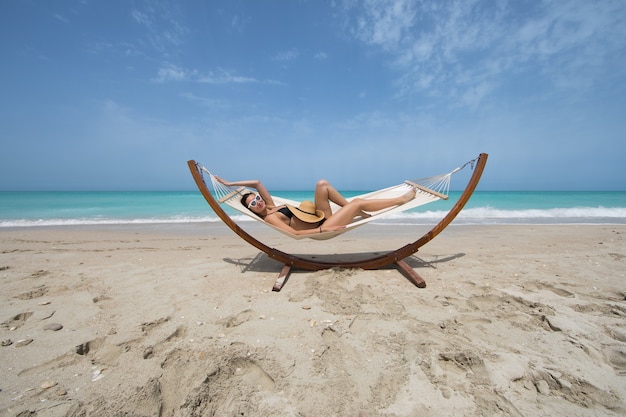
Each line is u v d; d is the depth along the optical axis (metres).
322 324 2.58
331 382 1.86
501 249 5.47
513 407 1.66
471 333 2.45
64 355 2.11
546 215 12.56
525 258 4.78
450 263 4.48
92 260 4.66
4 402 1.65
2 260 4.58
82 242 6.24
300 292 3.32
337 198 4.19
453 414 1.61
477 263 4.48
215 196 4.09
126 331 2.46
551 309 2.85
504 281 3.69
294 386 1.83
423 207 14.95
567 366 2.00
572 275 3.90
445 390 1.79
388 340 2.33
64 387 1.79
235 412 1.64
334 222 3.98
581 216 12.32
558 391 1.79
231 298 3.18
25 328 2.49
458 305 2.99
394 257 4.02
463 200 3.89
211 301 3.11
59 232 7.57
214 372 1.93
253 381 1.92
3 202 16.41
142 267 4.30
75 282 3.63
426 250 5.39
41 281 3.65
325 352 2.17
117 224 9.48
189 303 3.05
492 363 2.04
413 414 1.61
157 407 1.66
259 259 4.83
